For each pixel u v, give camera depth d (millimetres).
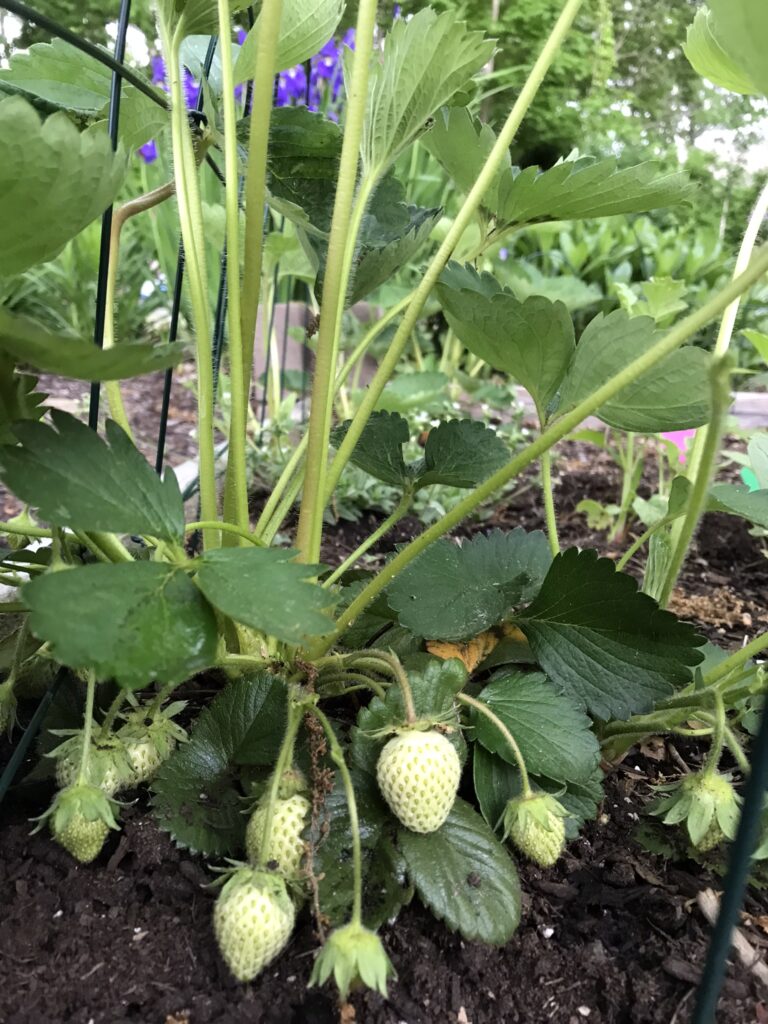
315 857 200
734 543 529
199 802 220
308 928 205
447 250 251
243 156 289
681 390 239
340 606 276
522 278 810
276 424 569
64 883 214
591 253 1096
